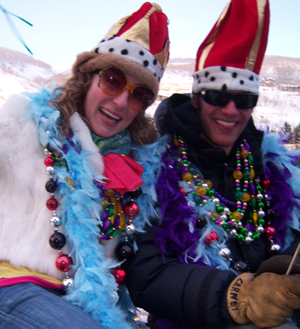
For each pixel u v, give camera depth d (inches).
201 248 52.2
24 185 45.5
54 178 47.0
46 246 46.0
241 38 55.6
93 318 42.0
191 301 43.1
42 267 45.1
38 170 46.8
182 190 55.7
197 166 58.5
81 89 52.1
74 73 53.2
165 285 46.0
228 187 58.0
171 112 58.3
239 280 42.9
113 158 52.4
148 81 51.5
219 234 55.5
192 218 53.5
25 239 45.3
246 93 54.8
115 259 52.2
